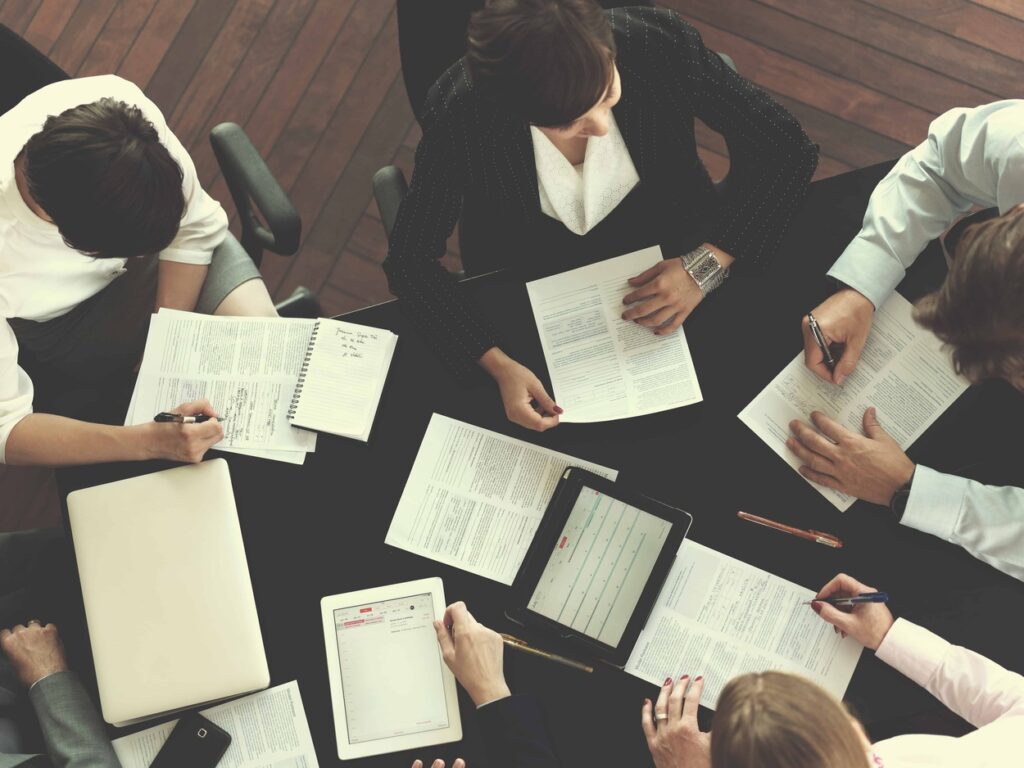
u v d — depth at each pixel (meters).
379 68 2.62
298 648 1.49
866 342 1.52
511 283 1.58
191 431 1.49
